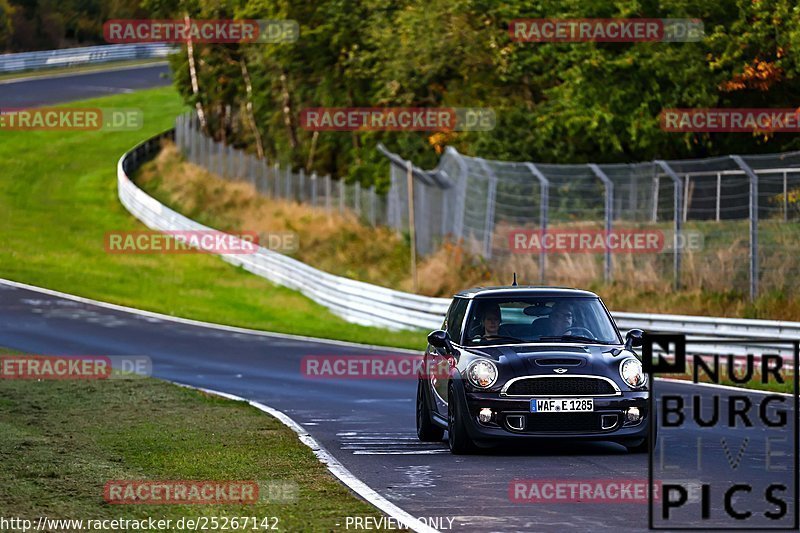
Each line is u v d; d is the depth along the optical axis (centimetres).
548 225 13900
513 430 4541
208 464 4334
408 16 18600
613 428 4547
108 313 13862
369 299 14225
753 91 14825
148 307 14800
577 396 4544
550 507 3441
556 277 12950
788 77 13725
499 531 3081
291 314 15112
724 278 11475
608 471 4141
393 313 13662
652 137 14300
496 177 14200
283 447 4828
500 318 4962
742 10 13950
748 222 12044
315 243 18462
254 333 12594
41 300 14738
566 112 14688
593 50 14462
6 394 6881
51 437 5094
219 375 8788
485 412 4556
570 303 5044
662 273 11912
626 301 11812
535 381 4569
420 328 13112
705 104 14088
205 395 7069
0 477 3931
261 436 5194
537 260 13512
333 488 3772
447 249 14788
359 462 4472
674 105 14338
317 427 5744
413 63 18575
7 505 3384
